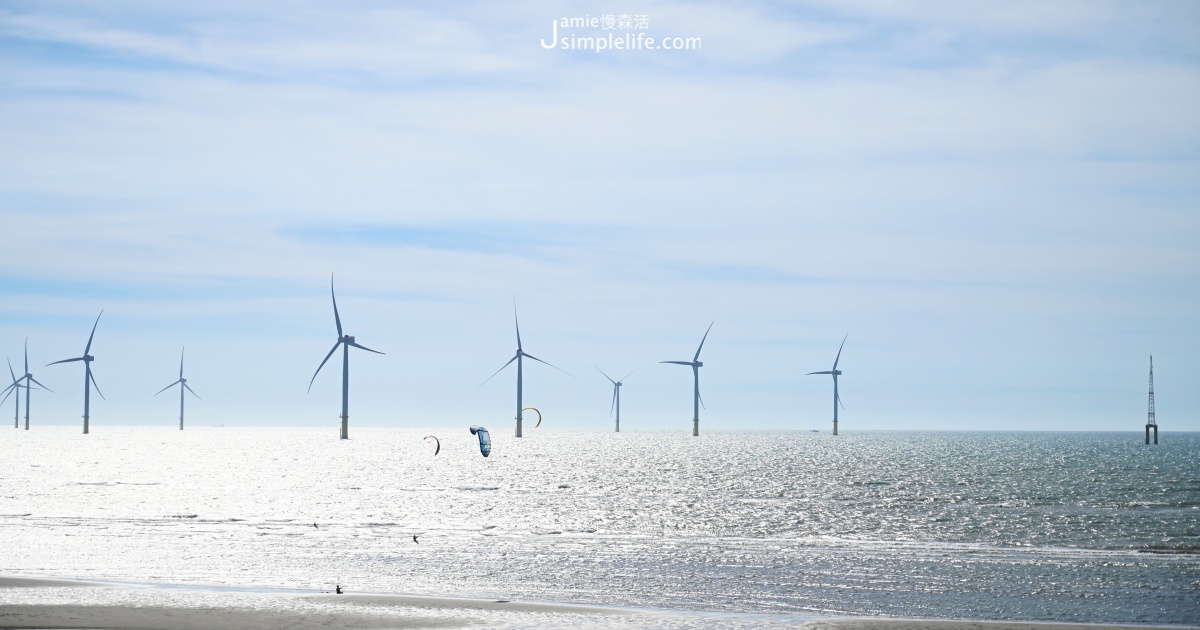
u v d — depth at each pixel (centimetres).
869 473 18875
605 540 7819
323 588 5309
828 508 11188
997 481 15962
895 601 5100
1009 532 8594
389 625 4072
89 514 9656
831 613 4762
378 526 8900
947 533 8550
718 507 11362
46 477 16025
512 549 7131
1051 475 17700
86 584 5003
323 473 18950
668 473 19188
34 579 5125
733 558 6681
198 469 19888
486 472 19600
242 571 5922
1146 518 9781
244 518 9544
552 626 4106
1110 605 5028
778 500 12362
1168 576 5925
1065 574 5978
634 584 5581
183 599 4578
